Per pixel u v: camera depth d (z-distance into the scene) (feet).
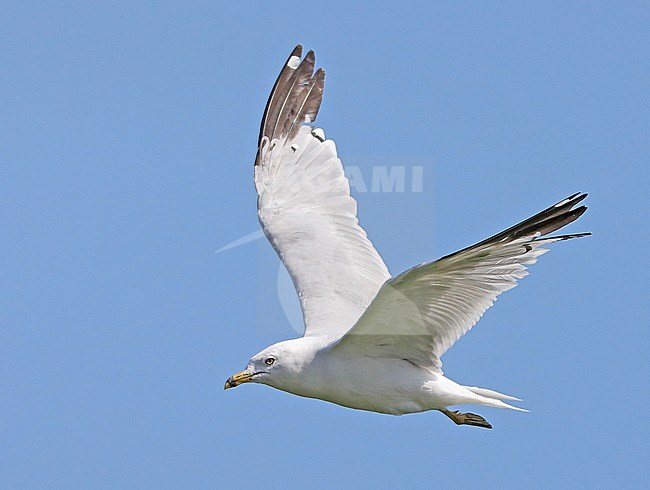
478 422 50.08
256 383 44.86
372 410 44.96
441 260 39.32
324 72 53.01
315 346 44.39
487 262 40.47
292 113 52.65
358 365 43.98
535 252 40.47
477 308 42.34
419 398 44.14
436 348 43.65
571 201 39.91
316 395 44.73
